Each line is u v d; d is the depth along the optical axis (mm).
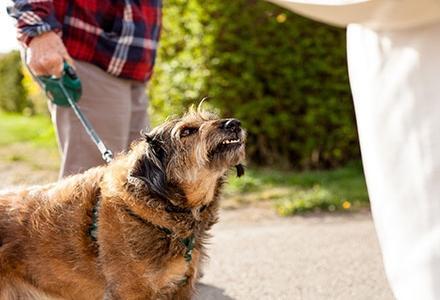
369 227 3104
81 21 2082
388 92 1599
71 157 2111
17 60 8023
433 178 1540
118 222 1647
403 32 1555
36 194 1776
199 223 1717
